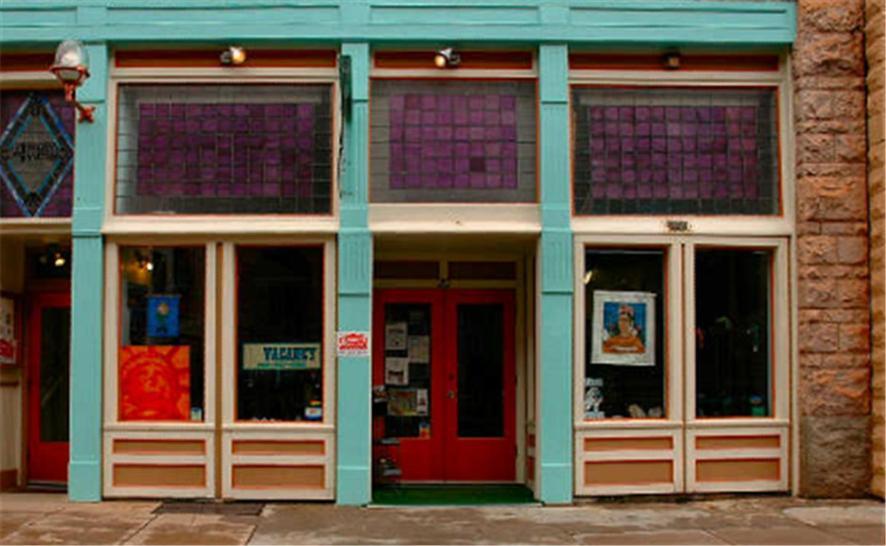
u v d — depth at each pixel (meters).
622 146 10.86
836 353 10.52
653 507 10.23
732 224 10.73
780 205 10.84
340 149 10.43
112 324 10.45
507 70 10.80
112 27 10.52
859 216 10.62
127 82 10.70
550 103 10.64
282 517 9.66
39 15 10.55
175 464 10.34
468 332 11.81
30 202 10.70
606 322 10.73
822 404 10.49
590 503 10.38
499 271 11.84
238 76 10.69
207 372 10.41
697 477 10.55
